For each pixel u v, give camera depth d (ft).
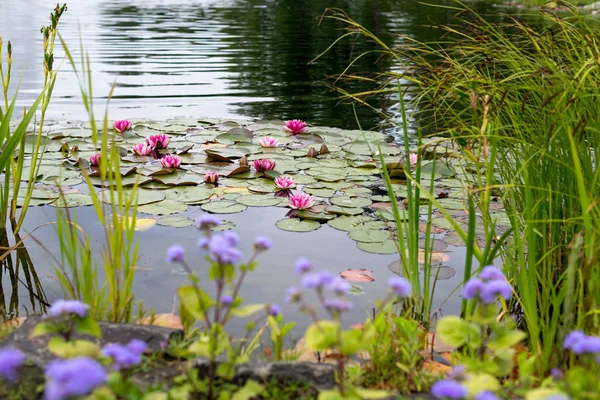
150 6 53.01
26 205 10.51
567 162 7.81
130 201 7.02
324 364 5.67
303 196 11.59
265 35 36.88
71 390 3.26
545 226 7.86
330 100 21.70
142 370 5.53
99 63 26.58
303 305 5.24
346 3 58.49
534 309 6.99
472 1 55.57
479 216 11.32
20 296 8.59
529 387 5.64
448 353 7.40
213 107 20.08
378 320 6.63
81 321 5.19
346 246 10.23
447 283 9.21
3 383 5.10
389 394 5.51
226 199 12.03
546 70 7.50
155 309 8.13
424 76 9.25
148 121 17.60
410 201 8.14
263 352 7.04
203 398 5.17
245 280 9.04
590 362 5.18
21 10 45.47
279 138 16.48
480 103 8.55
